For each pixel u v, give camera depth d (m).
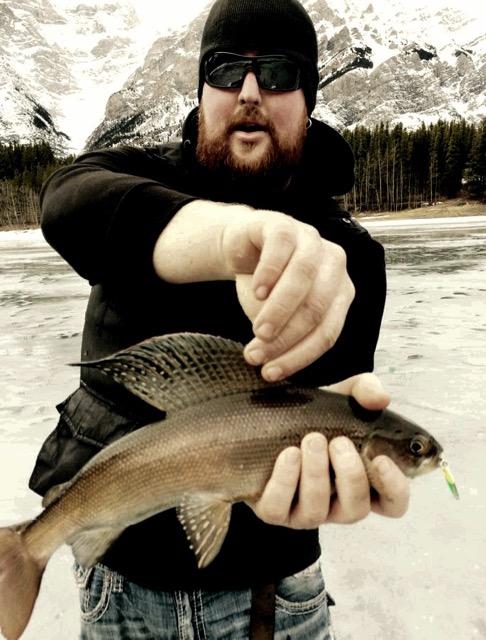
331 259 0.47
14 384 2.32
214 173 0.77
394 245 9.50
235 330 0.68
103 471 0.61
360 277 0.81
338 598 1.07
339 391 0.63
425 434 0.61
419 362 2.42
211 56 0.79
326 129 0.84
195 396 0.60
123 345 0.69
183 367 0.58
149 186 0.56
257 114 0.76
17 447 1.68
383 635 0.98
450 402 1.93
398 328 3.09
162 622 0.69
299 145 0.80
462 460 1.52
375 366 2.38
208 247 0.50
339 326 0.47
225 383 0.60
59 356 2.75
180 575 0.67
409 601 1.05
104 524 0.61
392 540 1.23
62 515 0.62
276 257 0.44
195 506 0.59
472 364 2.36
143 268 0.53
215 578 0.68
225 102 0.76
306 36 0.81
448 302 3.84
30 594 0.61
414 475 0.61
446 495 1.38
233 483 0.59
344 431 0.59
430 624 1.00
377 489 0.55
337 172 0.83
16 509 1.34
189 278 0.53
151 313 0.68
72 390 2.22
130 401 0.69
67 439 0.73
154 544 0.67
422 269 5.78
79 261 0.57
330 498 0.56
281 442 0.59
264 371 0.46
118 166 0.74
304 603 0.75
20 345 3.02
